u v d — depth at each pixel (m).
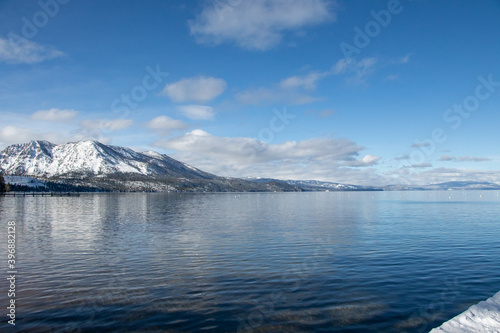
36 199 155.38
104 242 33.94
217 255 27.34
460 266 23.28
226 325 13.88
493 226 46.84
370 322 14.16
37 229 45.09
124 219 60.00
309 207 101.94
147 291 18.17
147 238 36.59
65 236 38.38
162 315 14.90
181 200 164.88
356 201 155.00
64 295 17.55
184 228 45.88
